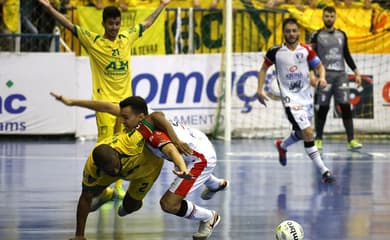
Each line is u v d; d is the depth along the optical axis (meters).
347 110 26.73
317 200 17.44
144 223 14.91
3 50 29.61
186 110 29.27
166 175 20.97
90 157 12.38
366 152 26.31
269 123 29.89
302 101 20.42
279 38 30.66
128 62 17.23
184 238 13.63
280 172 21.66
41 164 22.70
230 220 15.14
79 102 13.35
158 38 29.55
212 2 30.44
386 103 30.48
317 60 20.53
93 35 16.95
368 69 30.28
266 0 31.34
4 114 28.16
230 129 29.03
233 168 22.31
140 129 12.37
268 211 16.11
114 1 29.23
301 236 12.87
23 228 14.27
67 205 16.55
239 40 30.44
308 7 30.86
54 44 28.81
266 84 29.69
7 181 19.64
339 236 13.78
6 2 28.73
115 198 17.52
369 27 31.00
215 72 29.52
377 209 16.42
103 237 13.65
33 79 28.17
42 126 28.39
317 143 26.84
